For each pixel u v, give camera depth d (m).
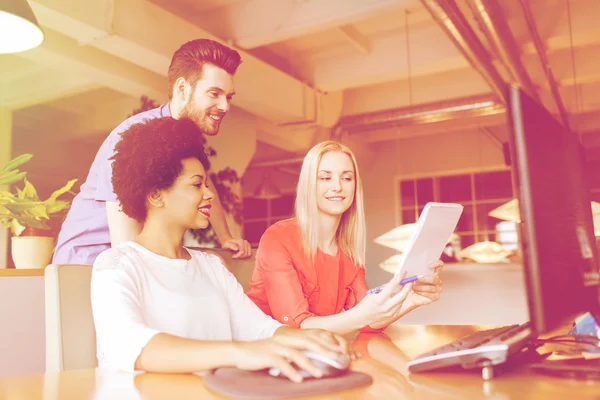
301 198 1.68
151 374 0.81
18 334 2.04
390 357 0.93
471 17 5.49
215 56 1.90
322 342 0.73
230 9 5.74
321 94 7.58
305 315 1.47
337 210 1.68
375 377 0.72
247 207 12.40
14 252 2.42
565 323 0.82
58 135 8.04
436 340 1.21
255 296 1.64
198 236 6.04
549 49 6.04
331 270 1.68
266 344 0.74
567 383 0.67
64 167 8.50
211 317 1.12
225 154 6.84
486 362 0.69
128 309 0.93
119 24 4.49
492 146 10.05
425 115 7.44
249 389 0.64
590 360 0.77
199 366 0.77
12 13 2.76
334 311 1.70
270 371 0.70
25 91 6.74
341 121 8.01
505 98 0.77
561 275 0.83
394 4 4.83
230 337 1.15
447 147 10.43
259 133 7.77
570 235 0.91
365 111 8.45
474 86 7.88
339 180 1.68
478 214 10.07
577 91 8.10
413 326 1.56
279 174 11.96
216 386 0.66
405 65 6.66
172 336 0.85
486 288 5.72
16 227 2.43
